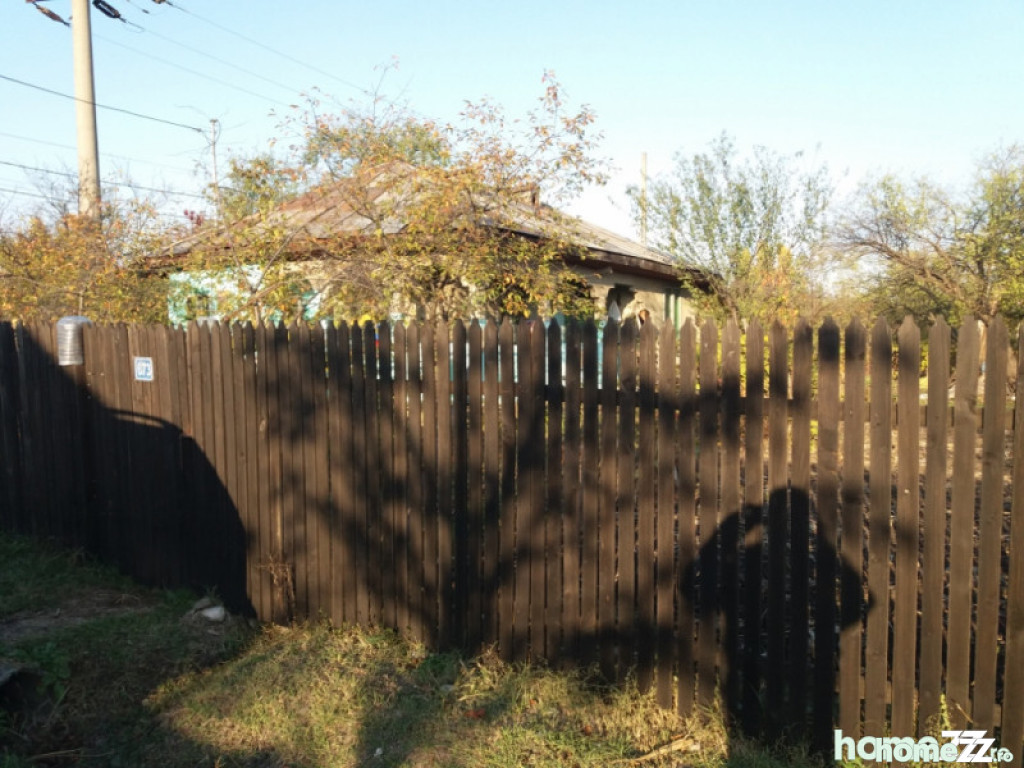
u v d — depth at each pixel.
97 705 3.80
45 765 3.41
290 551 4.77
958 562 3.05
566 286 9.49
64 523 5.81
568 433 3.84
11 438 6.09
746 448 3.42
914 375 3.08
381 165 8.70
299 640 4.54
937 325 3.03
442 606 4.27
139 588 5.32
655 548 3.74
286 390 4.71
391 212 8.42
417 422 4.29
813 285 15.19
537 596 3.99
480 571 4.16
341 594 4.62
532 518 3.97
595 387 3.78
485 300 9.07
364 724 3.65
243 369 4.87
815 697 3.35
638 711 3.65
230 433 4.95
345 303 8.52
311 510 4.69
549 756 3.37
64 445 5.75
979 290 17.48
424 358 4.23
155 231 9.66
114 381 5.48
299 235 8.66
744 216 13.88
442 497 4.23
